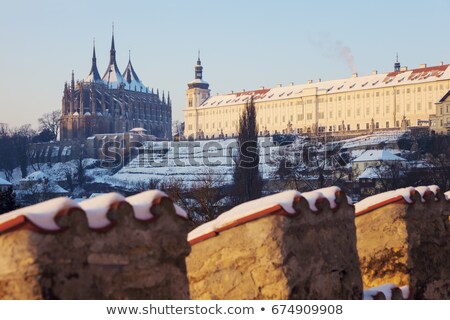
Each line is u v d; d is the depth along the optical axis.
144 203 9.77
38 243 8.30
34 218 8.34
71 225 8.62
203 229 12.11
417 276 15.58
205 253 12.08
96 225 8.98
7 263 8.27
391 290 14.05
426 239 16.06
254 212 11.59
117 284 9.13
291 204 11.66
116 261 9.14
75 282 8.62
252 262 11.66
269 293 11.51
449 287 16.58
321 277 11.99
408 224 15.54
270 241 11.46
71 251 8.63
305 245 11.77
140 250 9.47
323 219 12.20
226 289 11.88
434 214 16.42
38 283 8.27
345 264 12.59
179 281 9.97
